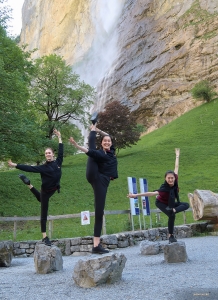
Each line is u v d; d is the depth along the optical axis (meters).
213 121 52.94
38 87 45.72
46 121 44.62
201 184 30.31
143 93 71.75
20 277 7.80
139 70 75.94
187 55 69.25
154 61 74.25
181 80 68.38
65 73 45.84
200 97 61.56
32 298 5.70
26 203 25.73
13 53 30.39
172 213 8.41
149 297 5.37
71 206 25.44
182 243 8.70
